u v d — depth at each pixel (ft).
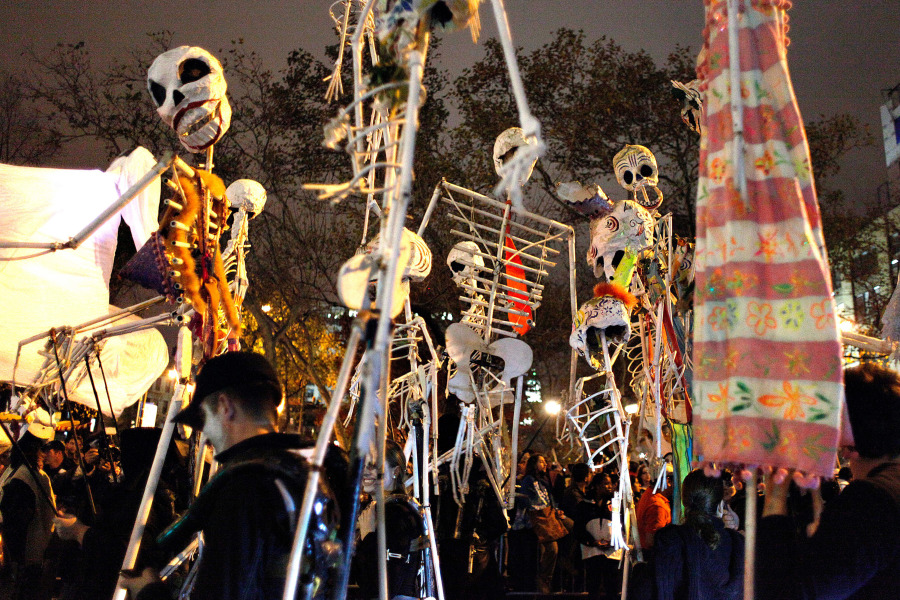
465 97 66.54
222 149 63.93
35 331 19.29
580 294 72.74
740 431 6.30
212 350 11.44
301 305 63.98
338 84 9.21
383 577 6.98
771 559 6.71
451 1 6.68
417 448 16.06
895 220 82.64
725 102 6.96
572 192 16.71
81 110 60.39
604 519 27.81
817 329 6.31
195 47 11.21
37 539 18.04
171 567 10.53
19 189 20.16
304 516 5.69
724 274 6.63
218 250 12.03
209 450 13.46
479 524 20.17
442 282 61.11
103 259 20.88
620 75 65.98
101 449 18.62
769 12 7.04
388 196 6.59
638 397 18.01
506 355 17.80
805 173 6.69
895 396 7.40
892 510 6.76
